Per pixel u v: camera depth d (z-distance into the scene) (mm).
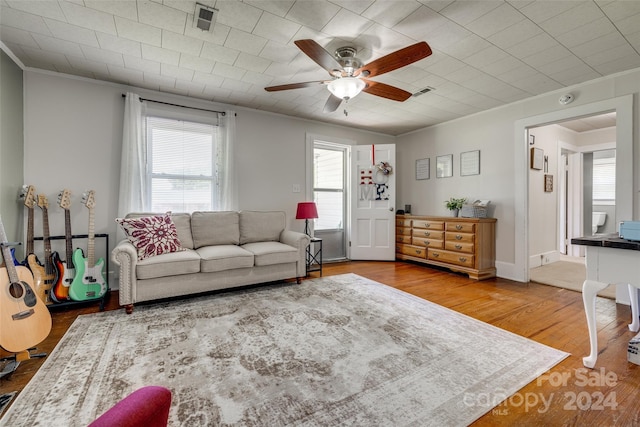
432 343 1995
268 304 2754
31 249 2617
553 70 2812
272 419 1287
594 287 1695
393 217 4926
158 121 3459
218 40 2350
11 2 1895
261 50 2504
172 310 2590
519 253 3666
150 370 1660
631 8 1902
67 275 2648
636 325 2186
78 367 1681
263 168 4164
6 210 2498
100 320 2369
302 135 4500
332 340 2033
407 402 1402
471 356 1828
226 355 1829
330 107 2938
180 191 3623
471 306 2736
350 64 2420
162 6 1938
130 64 2773
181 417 1295
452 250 4027
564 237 5586
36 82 2850
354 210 4992
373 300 2879
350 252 5012
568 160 5539
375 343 1991
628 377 1617
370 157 4973
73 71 2918
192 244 3305
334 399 1423
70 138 3008
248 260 3043
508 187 3793
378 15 2006
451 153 4547
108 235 3152
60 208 2957
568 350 1918
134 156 3203
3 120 2447
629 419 1302
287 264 3359
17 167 2682
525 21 2053
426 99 3605
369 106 3895
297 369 1679
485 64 2695
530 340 2049
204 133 3748
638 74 2738
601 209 5746
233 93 3496
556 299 2955
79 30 2223
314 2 1883
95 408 1347
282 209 4332
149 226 2834
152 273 2568
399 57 1981
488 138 4023
